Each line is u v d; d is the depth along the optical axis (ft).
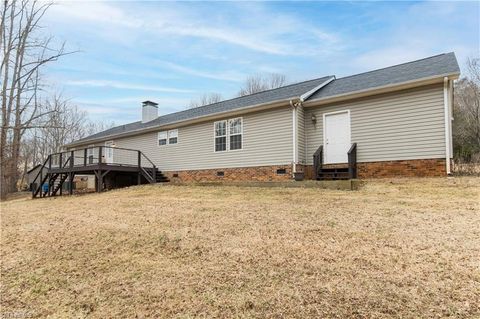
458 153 60.23
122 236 17.84
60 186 52.47
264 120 40.14
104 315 9.77
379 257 12.13
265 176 39.50
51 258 15.40
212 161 45.75
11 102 60.13
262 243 14.80
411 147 30.48
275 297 9.70
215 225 18.67
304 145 38.29
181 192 35.27
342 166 34.99
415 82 29.37
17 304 11.10
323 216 18.85
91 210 28.12
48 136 98.43
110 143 63.98
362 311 8.52
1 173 57.57
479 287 9.37
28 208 34.81
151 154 55.36
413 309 8.44
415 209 19.01
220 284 10.94
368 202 21.90
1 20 59.11
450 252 12.14
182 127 50.44
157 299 10.36
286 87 49.06
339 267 11.50
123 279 12.19
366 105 33.65
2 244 18.67
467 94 70.69
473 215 16.94
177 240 16.24
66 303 10.83
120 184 59.06
